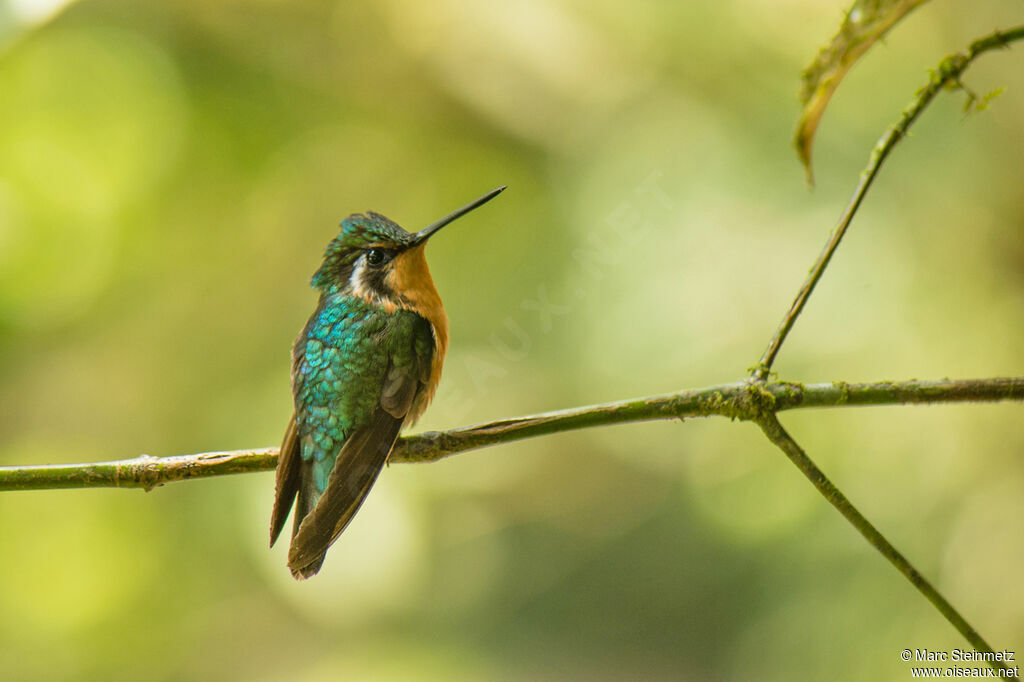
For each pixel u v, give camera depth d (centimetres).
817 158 1078
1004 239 963
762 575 1135
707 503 1282
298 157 1302
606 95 1188
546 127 1209
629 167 1156
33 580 1065
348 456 525
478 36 1163
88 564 1078
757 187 1091
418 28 1159
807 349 1017
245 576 1122
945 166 1008
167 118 1236
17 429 1214
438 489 1165
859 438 1002
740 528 1191
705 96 1165
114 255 1229
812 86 493
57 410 1234
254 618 1143
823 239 1042
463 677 1284
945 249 996
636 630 1483
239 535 1068
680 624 1439
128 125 1227
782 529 1079
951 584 886
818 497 1039
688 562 1429
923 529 927
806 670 951
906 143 1030
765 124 1124
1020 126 959
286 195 1309
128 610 1089
